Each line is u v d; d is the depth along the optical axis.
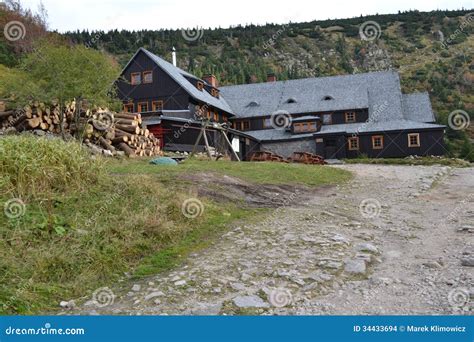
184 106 37.09
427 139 36.94
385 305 5.59
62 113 17.66
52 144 9.83
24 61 18.19
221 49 109.94
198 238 8.43
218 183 12.83
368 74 46.78
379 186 15.59
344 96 44.47
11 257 6.43
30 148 9.38
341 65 106.50
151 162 16.69
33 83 17.31
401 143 37.56
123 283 6.48
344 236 8.68
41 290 5.91
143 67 38.34
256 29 125.50
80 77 17.70
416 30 118.94
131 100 38.41
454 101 69.62
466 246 7.95
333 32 127.69
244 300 5.70
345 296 5.89
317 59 110.38
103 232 7.73
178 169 14.10
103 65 18.69
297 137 40.44
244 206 11.05
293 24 135.50
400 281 6.36
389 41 113.94
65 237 7.30
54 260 6.56
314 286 6.14
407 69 92.56
